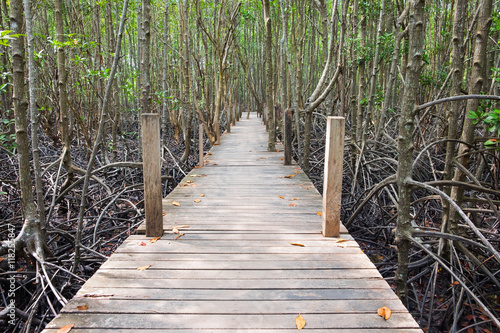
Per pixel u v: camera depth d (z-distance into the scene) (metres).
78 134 7.85
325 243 2.68
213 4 9.27
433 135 6.98
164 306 1.84
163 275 2.17
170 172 6.95
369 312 1.80
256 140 9.53
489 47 5.72
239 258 2.41
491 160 5.08
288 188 4.45
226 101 11.41
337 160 2.69
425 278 3.47
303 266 2.30
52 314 2.67
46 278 2.51
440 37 7.54
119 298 1.92
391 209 5.00
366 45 5.68
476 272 3.27
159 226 2.79
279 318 1.75
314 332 1.65
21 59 2.60
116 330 1.65
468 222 1.96
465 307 3.01
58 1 3.75
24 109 2.66
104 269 2.24
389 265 3.80
